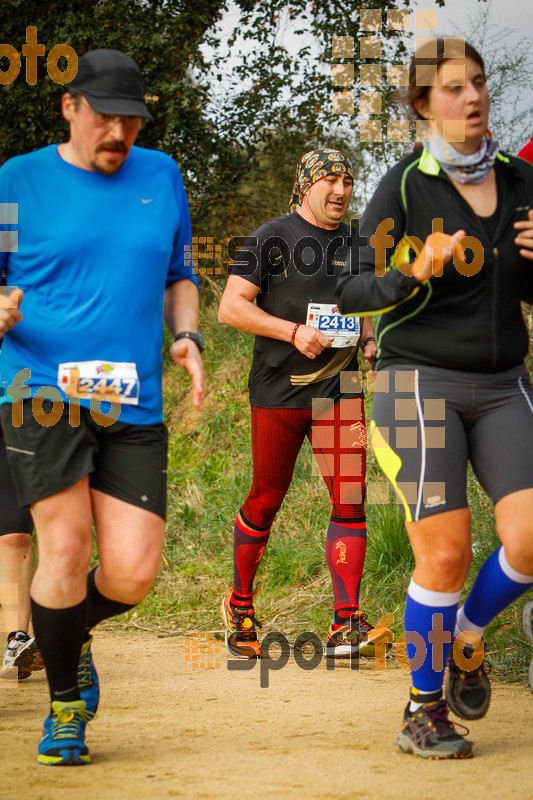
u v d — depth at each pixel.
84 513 3.65
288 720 4.39
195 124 13.08
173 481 9.86
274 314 6.21
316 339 5.86
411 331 3.76
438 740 3.59
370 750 3.74
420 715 3.67
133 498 3.75
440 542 3.63
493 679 5.61
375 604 7.15
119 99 3.57
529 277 3.77
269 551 8.27
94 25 12.77
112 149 3.64
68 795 3.09
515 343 3.75
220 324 11.91
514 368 3.80
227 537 8.84
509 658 5.84
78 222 3.69
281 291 6.16
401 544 7.43
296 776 3.31
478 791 3.07
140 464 3.78
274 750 3.75
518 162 3.73
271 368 6.17
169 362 11.91
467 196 3.64
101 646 6.91
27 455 3.60
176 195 3.98
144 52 12.79
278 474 6.29
